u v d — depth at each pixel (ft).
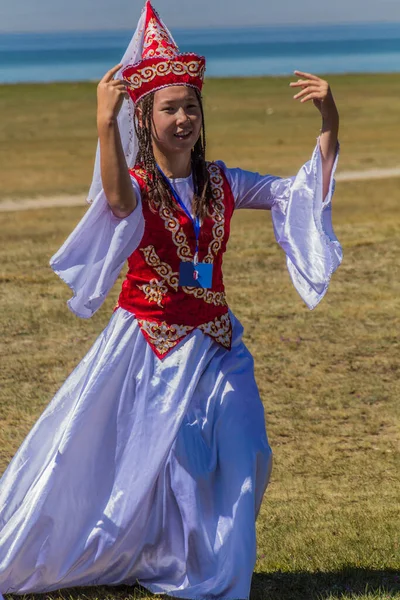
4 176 238.89
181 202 41.70
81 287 40.55
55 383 86.12
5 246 150.71
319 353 95.66
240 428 40.55
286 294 118.01
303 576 45.06
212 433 40.93
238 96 472.03
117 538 40.63
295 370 90.43
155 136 41.39
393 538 51.16
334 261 43.29
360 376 89.15
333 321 106.63
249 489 39.58
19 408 78.95
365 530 52.95
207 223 41.81
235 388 41.55
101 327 104.58
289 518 56.13
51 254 142.72
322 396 83.56
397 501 59.93
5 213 187.93
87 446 40.98
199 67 41.32
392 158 263.49
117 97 38.60
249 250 143.13
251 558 38.93
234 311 110.01
